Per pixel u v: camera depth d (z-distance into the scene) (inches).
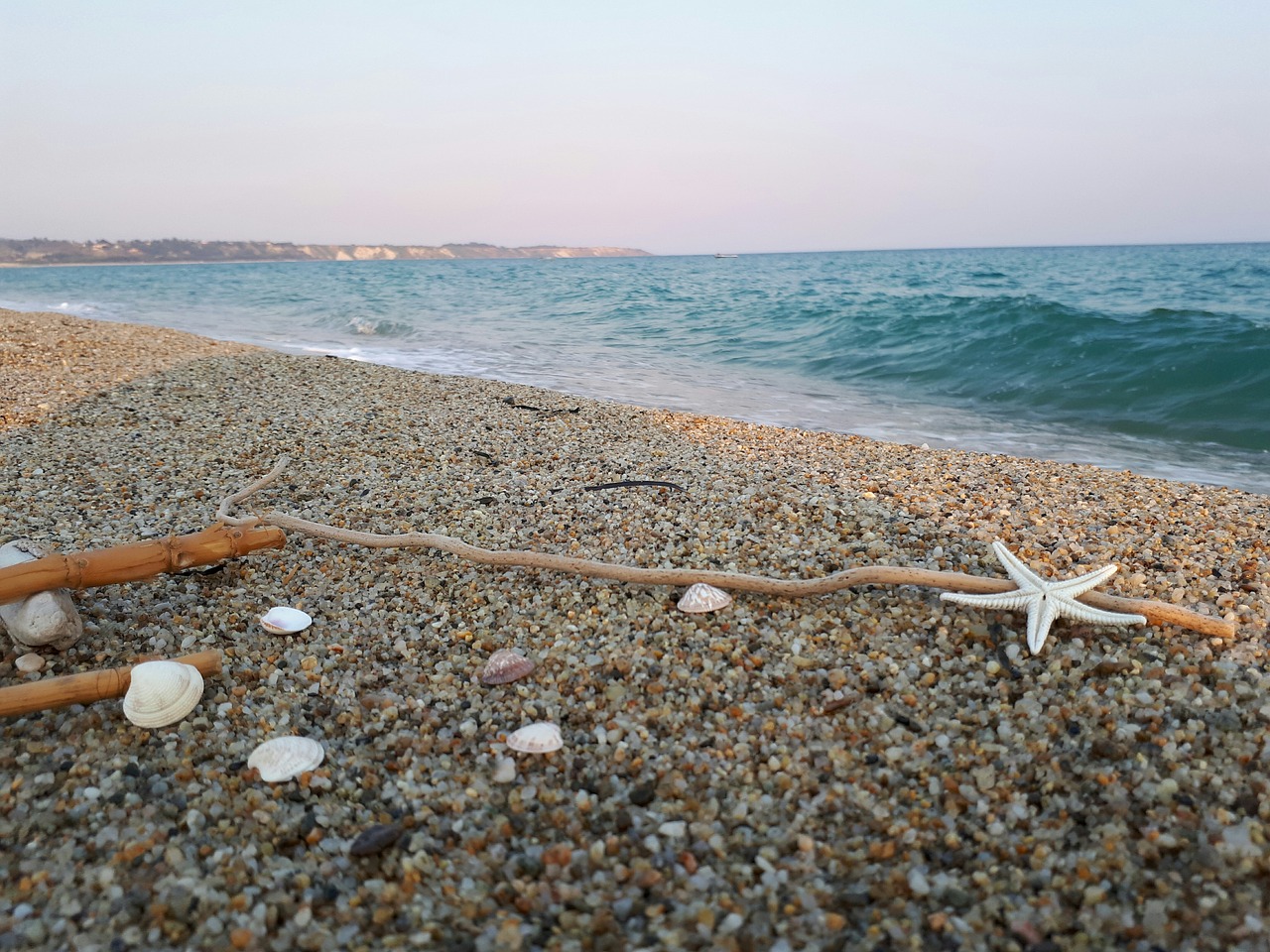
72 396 39.5
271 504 25.0
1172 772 13.0
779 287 170.2
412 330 91.3
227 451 30.3
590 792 13.2
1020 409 48.5
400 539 20.4
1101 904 10.9
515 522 23.7
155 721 14.1
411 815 12.8
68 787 12.9
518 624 17.9
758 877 11.6
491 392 45.0
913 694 15.1
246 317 108.7
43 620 15.4
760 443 34.6
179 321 101.7
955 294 130.8
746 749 14.0
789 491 25.4
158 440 31.6
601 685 15.8
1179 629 16.3
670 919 10.9
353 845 12.0
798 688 15.4
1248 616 16.9
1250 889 11.0
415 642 17.3
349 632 17.7
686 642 17.1
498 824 12.5
